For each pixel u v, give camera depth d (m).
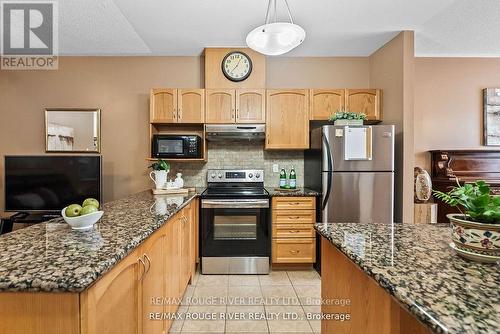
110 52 3.49
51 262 0.92
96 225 1.43
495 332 0.54
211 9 2.50
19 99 3.57
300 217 3.04
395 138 3.09
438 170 3.67
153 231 1.38
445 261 0.93
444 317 0.59
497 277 0.80
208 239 2.98
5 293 0.80
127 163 3.63
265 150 3.66
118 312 1.06
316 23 2.78
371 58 3.64
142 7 2.46
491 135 3.83
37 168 3.22
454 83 3.84
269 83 3.68
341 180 2.87
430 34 3.11
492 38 3.23
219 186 3.54
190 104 3.27
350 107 3.34
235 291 2.60
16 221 3.22
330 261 1.40
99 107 3.60
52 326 0.81
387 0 2.40
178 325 2.08
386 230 1.36
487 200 0.90
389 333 0.85
